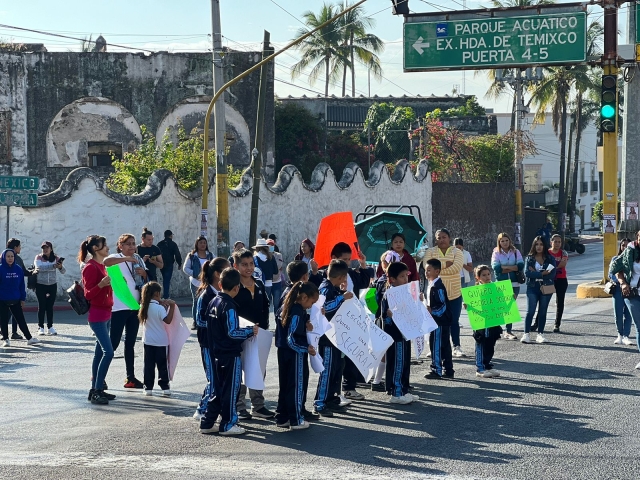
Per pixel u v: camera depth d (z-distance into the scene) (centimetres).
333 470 747
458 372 1236
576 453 800
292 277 932
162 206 2575
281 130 4650
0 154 3519
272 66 3753
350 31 6612
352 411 999
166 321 1081
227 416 875
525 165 8300
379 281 1102
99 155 3653
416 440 857
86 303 1062
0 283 1566
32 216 2344
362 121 6119
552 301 2191
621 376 1178
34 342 1625
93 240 1066
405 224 1474
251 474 734
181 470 748
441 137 4772
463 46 1931
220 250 2409
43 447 834
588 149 9212
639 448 816
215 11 2395
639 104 2234
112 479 720
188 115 3684
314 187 3188
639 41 2069
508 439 855
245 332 868
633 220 2250
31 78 3534
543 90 5525
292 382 904
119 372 1279
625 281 1266
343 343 967
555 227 6109
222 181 2403
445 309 1165
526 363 1293
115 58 3600
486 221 4284
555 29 1888
